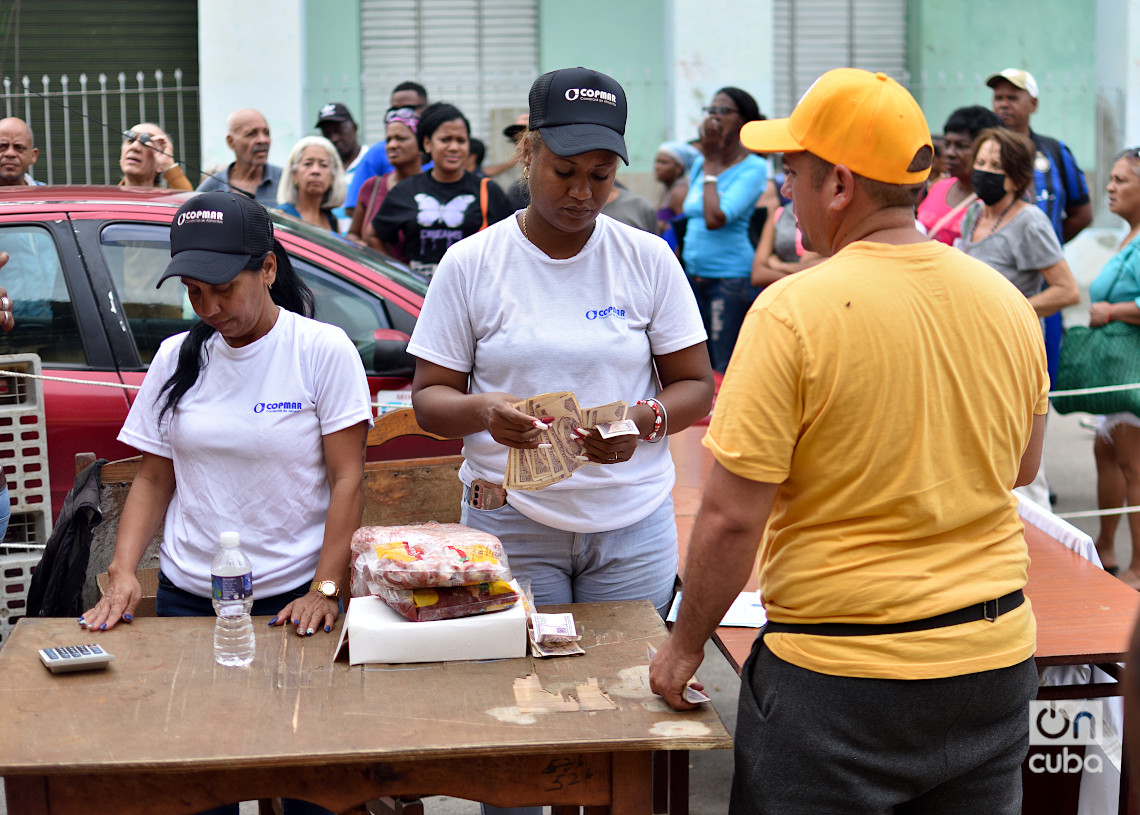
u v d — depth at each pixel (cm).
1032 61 1238
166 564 264
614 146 229
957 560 194
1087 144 1214
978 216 537
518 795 205
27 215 423
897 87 197
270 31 1042
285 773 199
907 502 189
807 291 190
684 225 734
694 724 204
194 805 198
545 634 233
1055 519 341
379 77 1220
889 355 186
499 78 1219
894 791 197
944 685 190
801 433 192
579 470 253
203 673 222
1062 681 284
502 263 251
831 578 192
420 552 230
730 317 685
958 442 191
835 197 199
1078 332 500
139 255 427
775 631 202
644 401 251
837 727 193
